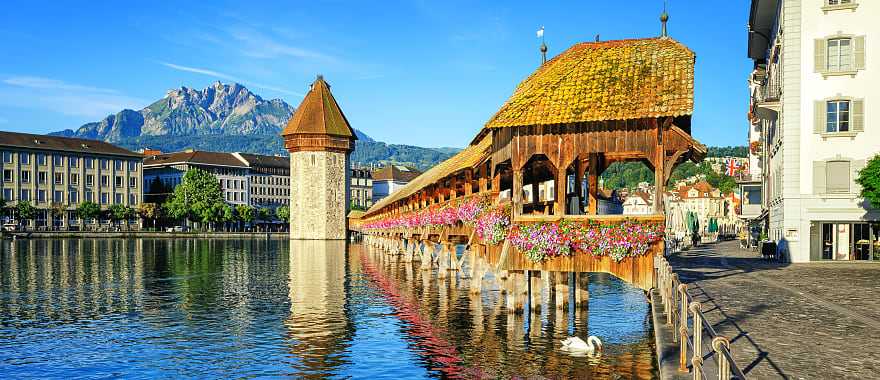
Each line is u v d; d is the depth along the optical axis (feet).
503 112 77.15
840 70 135.44
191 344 79.00
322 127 469.98
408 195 165.27
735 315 56.65
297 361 70.23
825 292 72.74
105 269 187.32
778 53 155.43
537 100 75.66
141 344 79.20
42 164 508.53
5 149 488.02
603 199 438.40
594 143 72.23
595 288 124.57
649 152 70.33
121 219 535.60
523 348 71.56
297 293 127.54
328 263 212.84
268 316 98.63
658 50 78.89
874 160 124.57
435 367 65.77
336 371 66.03
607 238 71.41
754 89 252.21
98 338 82.74
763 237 183.32
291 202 478.18
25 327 90.53
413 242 209.05
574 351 69.15
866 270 106.83
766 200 200.13
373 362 68.85
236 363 69.77
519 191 74.79
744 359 40.63
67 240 413.39
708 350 43.83
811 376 36.50
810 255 135.44
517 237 73.92
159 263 213.25
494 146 82.94
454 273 157.58
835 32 135.85
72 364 69.82
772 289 75.77
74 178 527.40
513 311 89.61
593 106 71.97
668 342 46.44
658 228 70.33
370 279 155.22
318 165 469.98
